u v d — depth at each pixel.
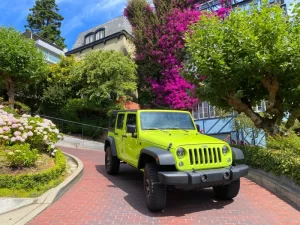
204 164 4.77
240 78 8.25
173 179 4.37
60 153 8.29
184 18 17.56
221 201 5.57
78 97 19.78
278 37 7.24
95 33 25.55
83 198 5.79
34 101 21.45
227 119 16.50
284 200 5.61
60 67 20.16
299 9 7.58
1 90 19.91
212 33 7.97
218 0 17.50
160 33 18.42
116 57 17.28
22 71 15.92
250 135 14.70
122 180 7.45
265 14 7.45
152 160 5.34
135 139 6.11
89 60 17.47
